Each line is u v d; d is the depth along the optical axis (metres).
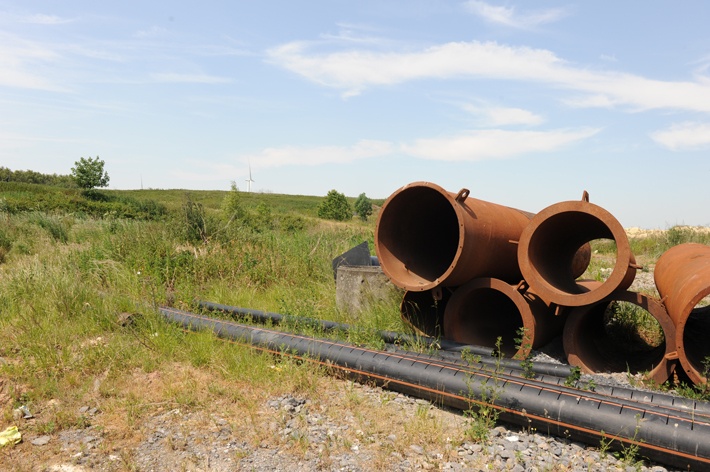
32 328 6.46
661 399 4.66
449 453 4.06
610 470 3.86
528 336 5.96
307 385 5.32
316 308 8.36
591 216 5.90
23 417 4.67
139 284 8.95
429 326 7.16
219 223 12.94
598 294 5.50
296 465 3.90
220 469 3.87
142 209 38.19
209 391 5.13
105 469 3.89
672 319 5.38
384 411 4.79
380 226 6.82
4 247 14.14
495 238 6.46
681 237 17.47
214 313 7.68
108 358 5.82
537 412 4.36
